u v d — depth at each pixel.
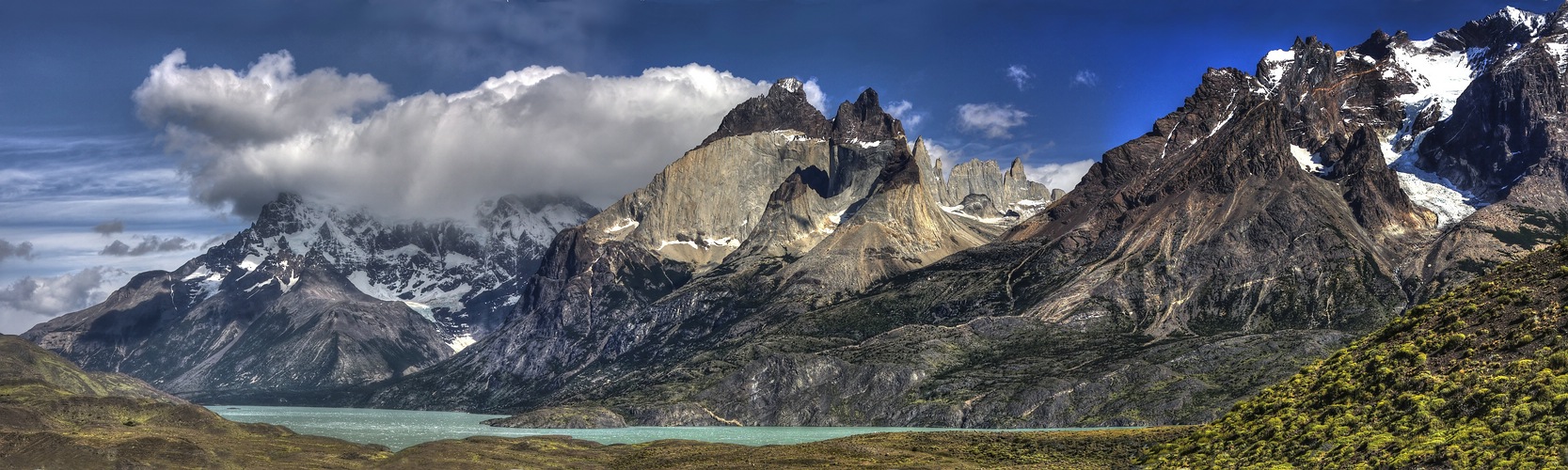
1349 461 187.75
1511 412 177.50
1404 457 179.12
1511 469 165.88
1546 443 168.38
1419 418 188.88
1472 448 173.88
